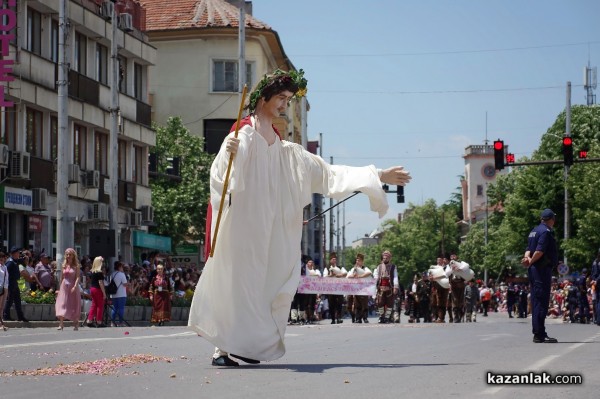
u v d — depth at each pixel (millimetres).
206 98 73250
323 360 12766
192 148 65125
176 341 18672
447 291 37750
